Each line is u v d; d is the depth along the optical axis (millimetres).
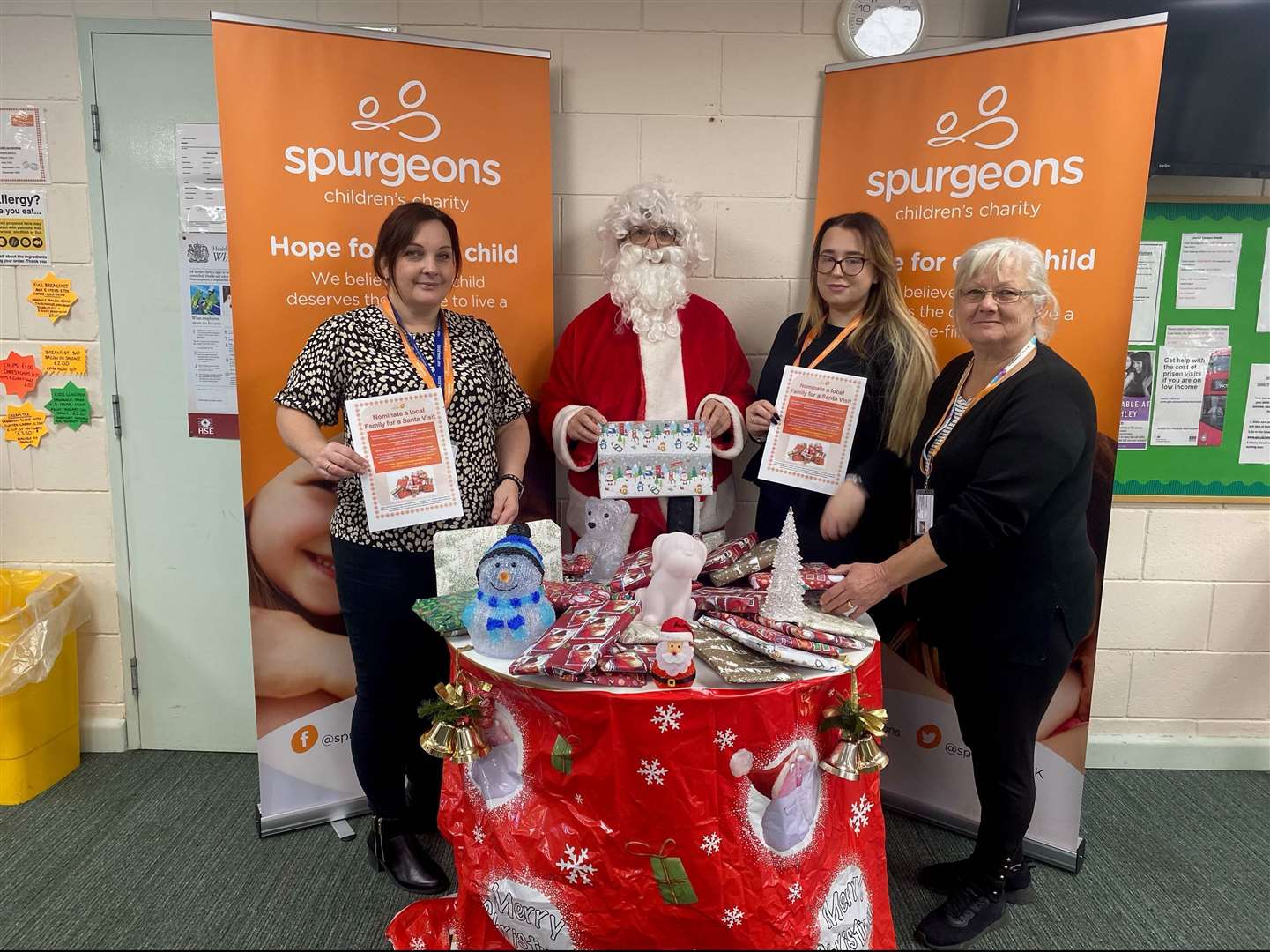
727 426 2199
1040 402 1702
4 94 2326
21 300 2406
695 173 2469
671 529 2203
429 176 2186
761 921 1466
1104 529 2006
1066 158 1966
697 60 2406
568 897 1487
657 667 1409
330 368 1899
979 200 2088
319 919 1918
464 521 1969
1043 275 1729
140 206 2367
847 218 2092
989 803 1903
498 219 2266
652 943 1474
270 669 2242
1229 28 2145
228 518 2523
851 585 1743
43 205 2369
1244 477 2455
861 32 2357
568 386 2275
